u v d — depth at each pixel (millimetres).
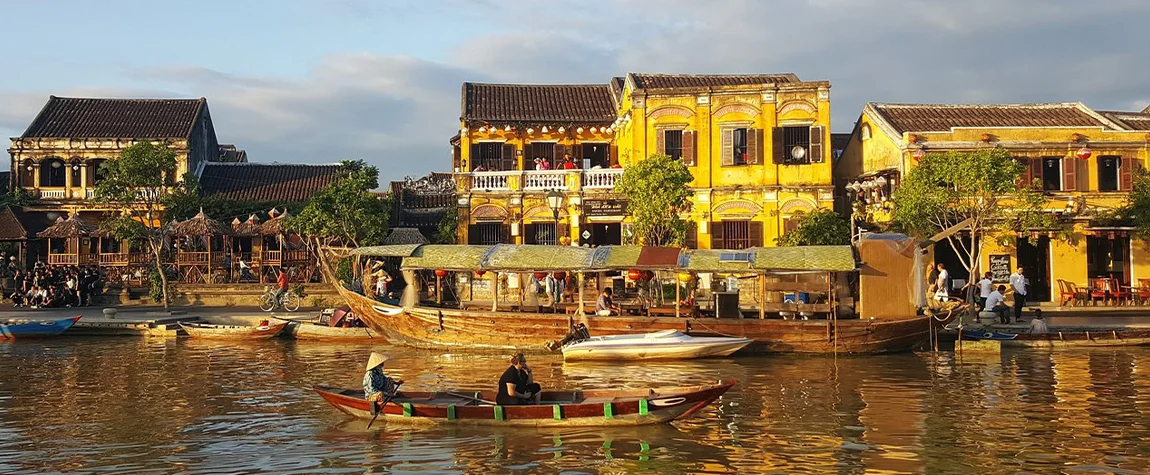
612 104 40406
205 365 22688
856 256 24094
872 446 13852
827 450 13641
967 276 34375
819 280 25000
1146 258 33906
